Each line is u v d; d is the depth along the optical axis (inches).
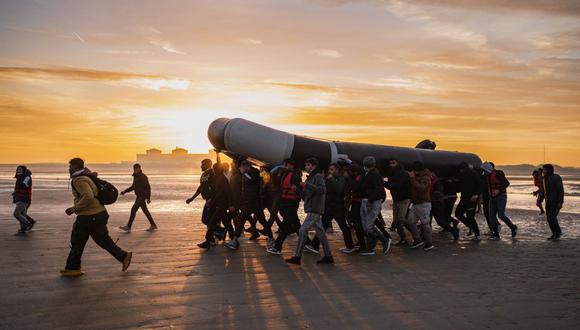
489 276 302.8
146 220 598.2
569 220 650.2
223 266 326.0
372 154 493.4
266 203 461.7
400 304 239.9
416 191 405.1
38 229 504.7
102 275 296.4
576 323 213.3
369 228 368.2
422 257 368.8
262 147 446.9
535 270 321.4
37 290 260.5
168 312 223.9
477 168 495.2
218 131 453.7
